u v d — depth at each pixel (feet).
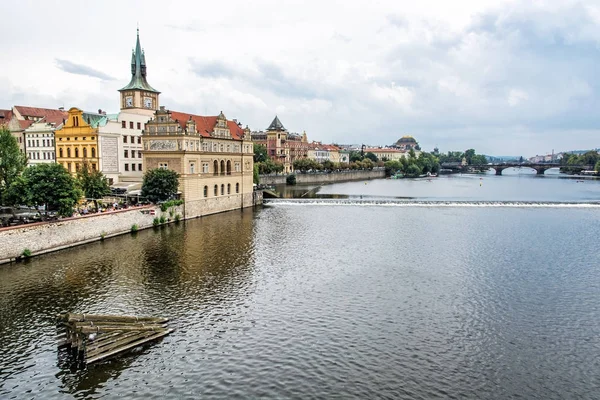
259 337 143.74
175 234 292.40
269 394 114.32
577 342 143.74
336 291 186.09
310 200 482.28
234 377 121.49
